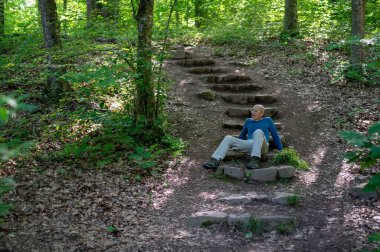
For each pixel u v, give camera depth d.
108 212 4.93
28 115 7.57
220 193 5.61
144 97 7.16
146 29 6.97
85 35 10.15
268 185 5.90
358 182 5.71
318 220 4.79
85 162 6.20
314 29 12.67
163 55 7.10
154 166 6.36
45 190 5.23
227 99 9.11
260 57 11.63
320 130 7.60
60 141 6.89
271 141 7.07
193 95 9.25
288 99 9.05
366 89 9.01
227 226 4.71
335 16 13.28
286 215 4.86
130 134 7.03
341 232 4.44
